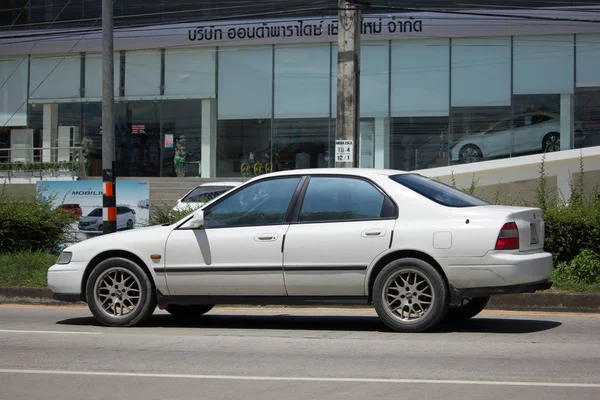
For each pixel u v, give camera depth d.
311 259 9.14
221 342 8.85
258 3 28.59
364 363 7.57
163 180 28.22
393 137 27.75
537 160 20.36
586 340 8.81
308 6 28.14
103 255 9.99
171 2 29.42
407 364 7.50
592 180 20.39
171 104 29.70
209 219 9.63
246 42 28.73
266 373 7.18
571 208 13.76
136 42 29.75
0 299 13.10
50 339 9.10
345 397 6.24
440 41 27.28
